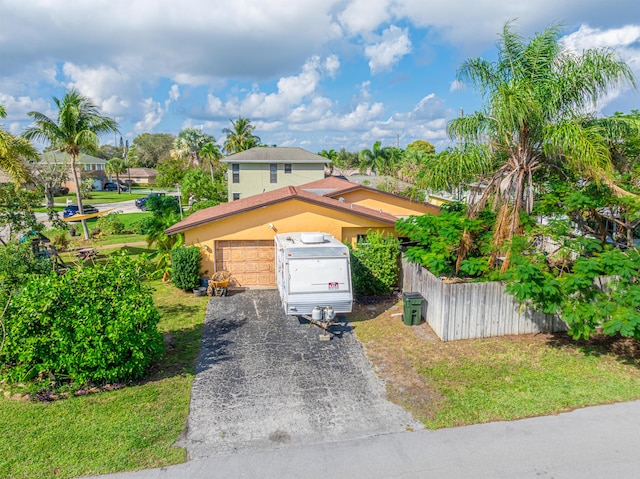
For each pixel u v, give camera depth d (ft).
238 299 50.44
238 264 55.11
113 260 35.35
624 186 39.70
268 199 58.03
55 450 23.53
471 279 46.11
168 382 31.04
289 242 44.91
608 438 24.43
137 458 23.03
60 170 126.52
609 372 32.01
